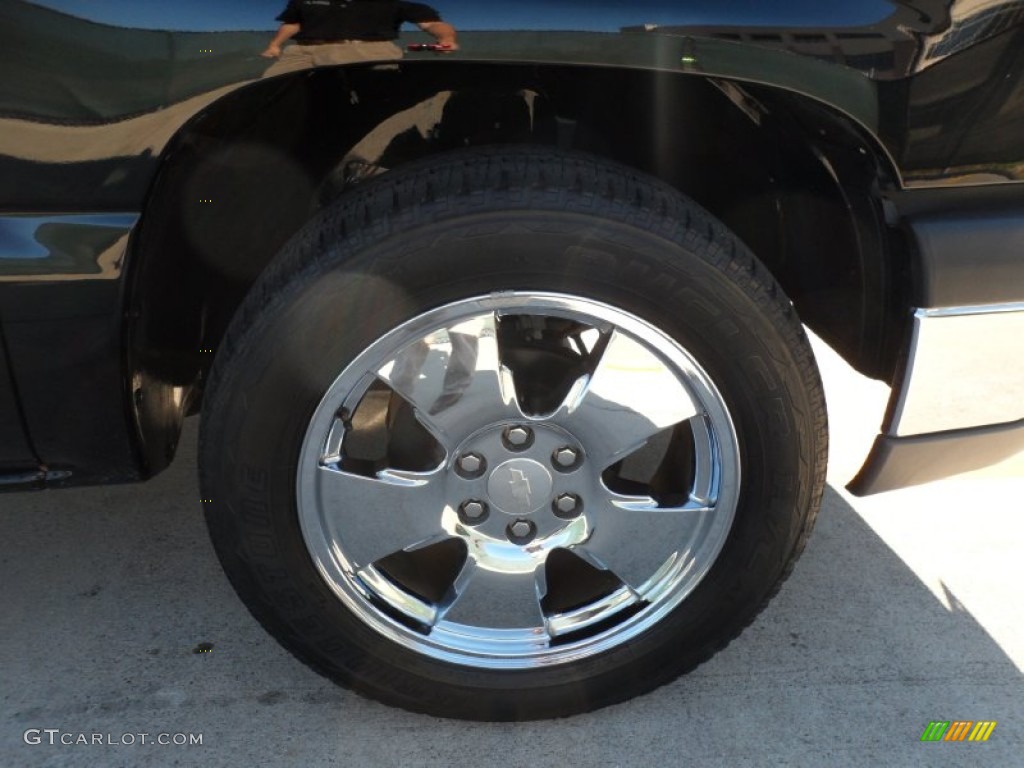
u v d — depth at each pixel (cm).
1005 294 177
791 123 179
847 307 202
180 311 194
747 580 192
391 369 172
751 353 174
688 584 192
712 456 184
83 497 274
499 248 165
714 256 168
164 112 154
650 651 197
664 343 173
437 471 183
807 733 201
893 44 159
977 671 217
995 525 268
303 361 169
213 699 208
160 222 169
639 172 176
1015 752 197
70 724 200
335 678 198
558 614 199
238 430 173
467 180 167
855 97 161
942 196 174
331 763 193
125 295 164
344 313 166
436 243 163
